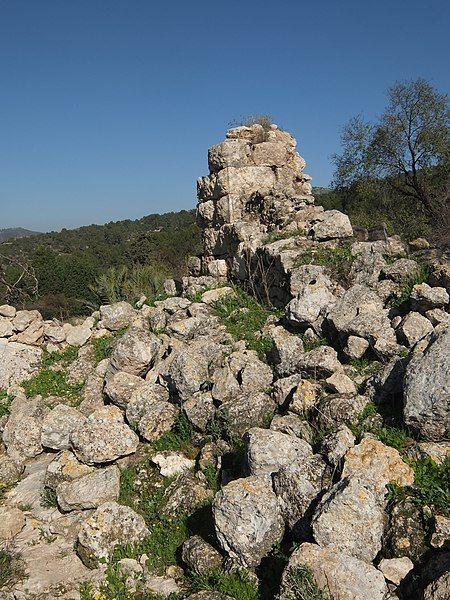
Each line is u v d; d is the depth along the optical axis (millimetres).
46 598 5324
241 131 14102
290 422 6355
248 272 11828
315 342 8336
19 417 8773
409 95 24875
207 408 7305
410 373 5770
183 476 6574
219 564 5176
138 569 5531
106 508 6039
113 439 7258
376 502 4754
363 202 26312
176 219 73562
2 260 35406
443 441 5496
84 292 33219
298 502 5078
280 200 12508
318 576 4242
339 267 9969
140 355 9094
